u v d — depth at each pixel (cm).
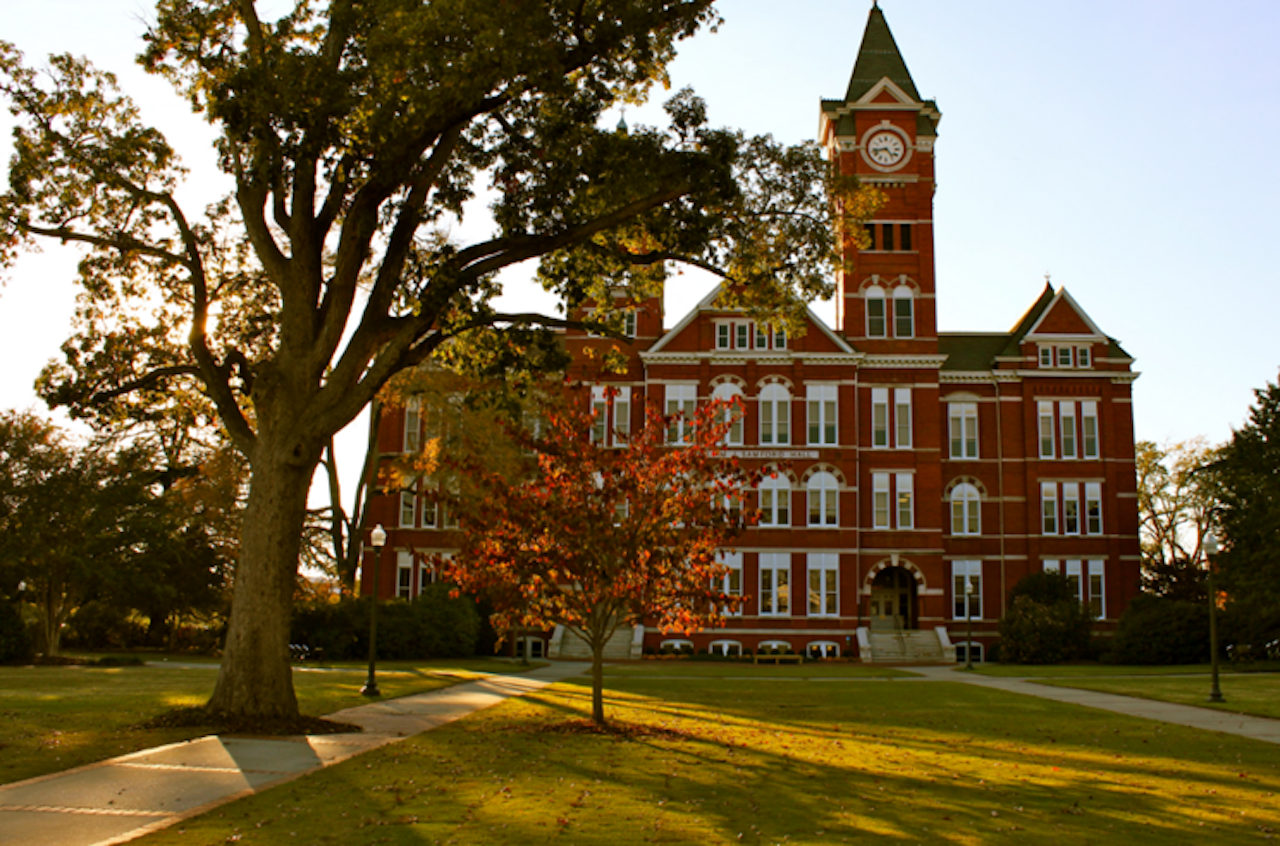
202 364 2005
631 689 3134
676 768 1455
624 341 2222
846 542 5531
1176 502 7725
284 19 1894
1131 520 5841
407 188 2111
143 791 1201
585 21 1928
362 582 5791
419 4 1711
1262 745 1867
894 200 5850
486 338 2383
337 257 1941
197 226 2327
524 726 1967
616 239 2420
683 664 4800
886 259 5825
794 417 5619
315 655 4512
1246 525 4647
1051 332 5972
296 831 1002
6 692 2352
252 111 1741
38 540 3838
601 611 2086
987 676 4031
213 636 4903
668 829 1033
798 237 2395
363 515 4909
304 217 1914
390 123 1725
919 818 1116
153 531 4128
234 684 1819
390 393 4578
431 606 4906
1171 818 1142
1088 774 1473
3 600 3769
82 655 4269
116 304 2292
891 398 5734
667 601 1997
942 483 5941
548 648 5434
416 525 5856
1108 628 5719
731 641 5469
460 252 2020
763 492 5594
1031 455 5878
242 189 1947
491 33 1620
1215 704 2689
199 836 974
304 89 1722
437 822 1050
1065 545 5809
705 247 2361
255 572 1847
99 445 4178
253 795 1185
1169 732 2064
